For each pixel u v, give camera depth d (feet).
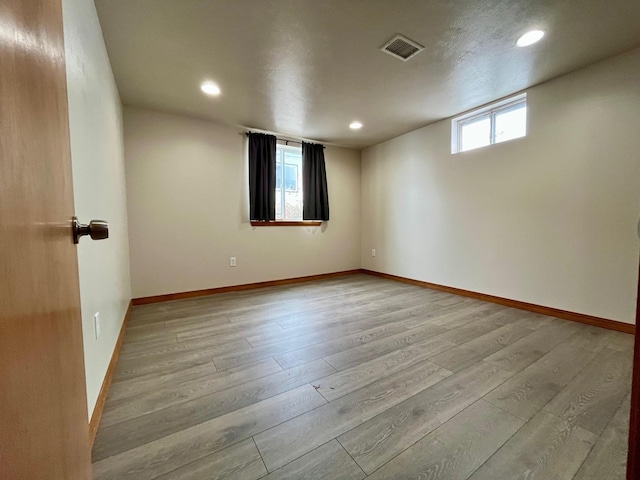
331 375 5.44
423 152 12.47
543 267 8.79
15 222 1.28
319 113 10.60
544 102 8.51
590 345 6.61
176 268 10.94
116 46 6.49
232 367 5.74
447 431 3.98
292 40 6.39
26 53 1.44
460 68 7.64
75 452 2.05
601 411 4.36
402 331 7.59
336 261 15.40
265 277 13.06
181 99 9.36
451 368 5.67
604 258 7.59
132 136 10.00
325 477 3.26
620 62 7.13
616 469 3.35
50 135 1.80
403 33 6.20
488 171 10.14
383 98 9.38
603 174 7.53
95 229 2.35
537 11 5.57
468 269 10.96
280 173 13.79
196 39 6.31
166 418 4.24
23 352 1.32
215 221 11.71
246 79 8.07
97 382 4.34
